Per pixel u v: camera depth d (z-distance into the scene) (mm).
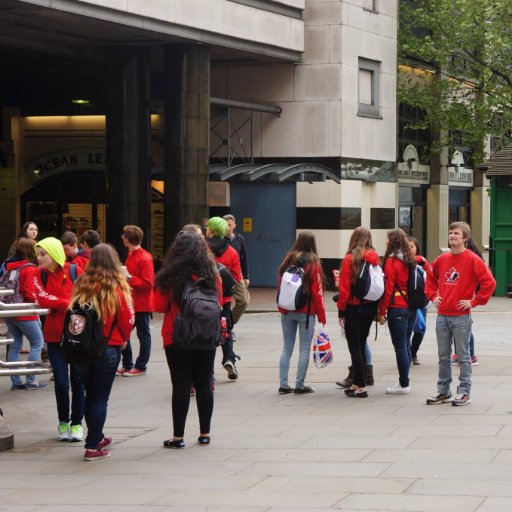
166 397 17672
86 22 30719
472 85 52219
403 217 48812
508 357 21734
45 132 43750
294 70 41500
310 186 41625
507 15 44969
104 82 35562
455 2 46125
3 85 43531
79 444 14273
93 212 43562
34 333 18172
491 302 36562
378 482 11266
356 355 16984
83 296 12797
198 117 35438
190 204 35500
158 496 10906
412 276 17000
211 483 11492
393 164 44875
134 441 14195
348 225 41781
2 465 12906
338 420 15203
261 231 42438
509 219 38781
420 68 48719
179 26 33531
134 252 19672
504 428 14266
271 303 35781
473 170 56062
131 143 35156
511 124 47500
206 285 13164
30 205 44156
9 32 32906
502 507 9922
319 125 41250
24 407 17062
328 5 41062
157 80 41656
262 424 15062
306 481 11438
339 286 16938
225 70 42406
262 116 42000
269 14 38562
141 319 19781
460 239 15641
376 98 43719
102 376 13062
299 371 17516
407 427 14500
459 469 11805
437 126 48469
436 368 20125
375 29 43375
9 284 17891
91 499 10914
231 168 37125
